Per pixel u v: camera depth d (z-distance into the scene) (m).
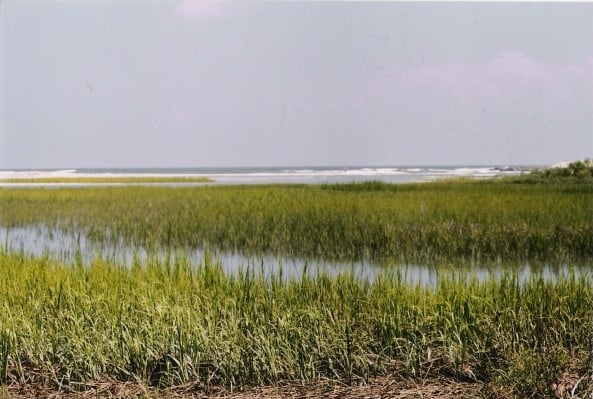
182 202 8.70
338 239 6.42
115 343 4.01
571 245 6.17
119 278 4.66
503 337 4.14
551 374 3.92
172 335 3.99
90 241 6.61
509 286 4.59
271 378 3.93
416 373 4.05
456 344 4.09
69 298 4.39
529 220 6.71
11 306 4.39
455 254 6.13
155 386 3.90
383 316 4.26
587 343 4.23
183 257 5.04
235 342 4.00
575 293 4.52
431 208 7.33
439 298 4.35
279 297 4.45
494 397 3.81
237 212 7.64
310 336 4.07
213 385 3.91
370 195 8.36
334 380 3.95
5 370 3.91
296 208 7.60
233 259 5.88
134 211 8.05
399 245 6.29
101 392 3.84
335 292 4.48
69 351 3.99
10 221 7.60
